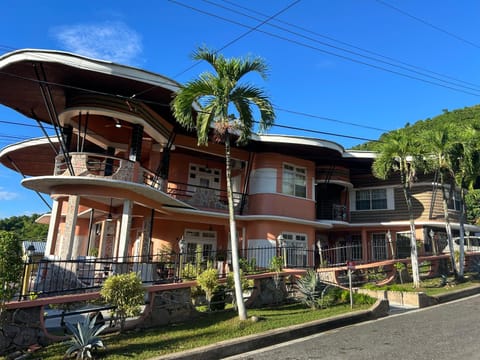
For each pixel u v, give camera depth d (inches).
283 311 455.5
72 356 278.4
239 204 794.2
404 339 330.6
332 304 502.3
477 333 339.9
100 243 777.6
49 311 429.4
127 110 565.3
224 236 845.8
